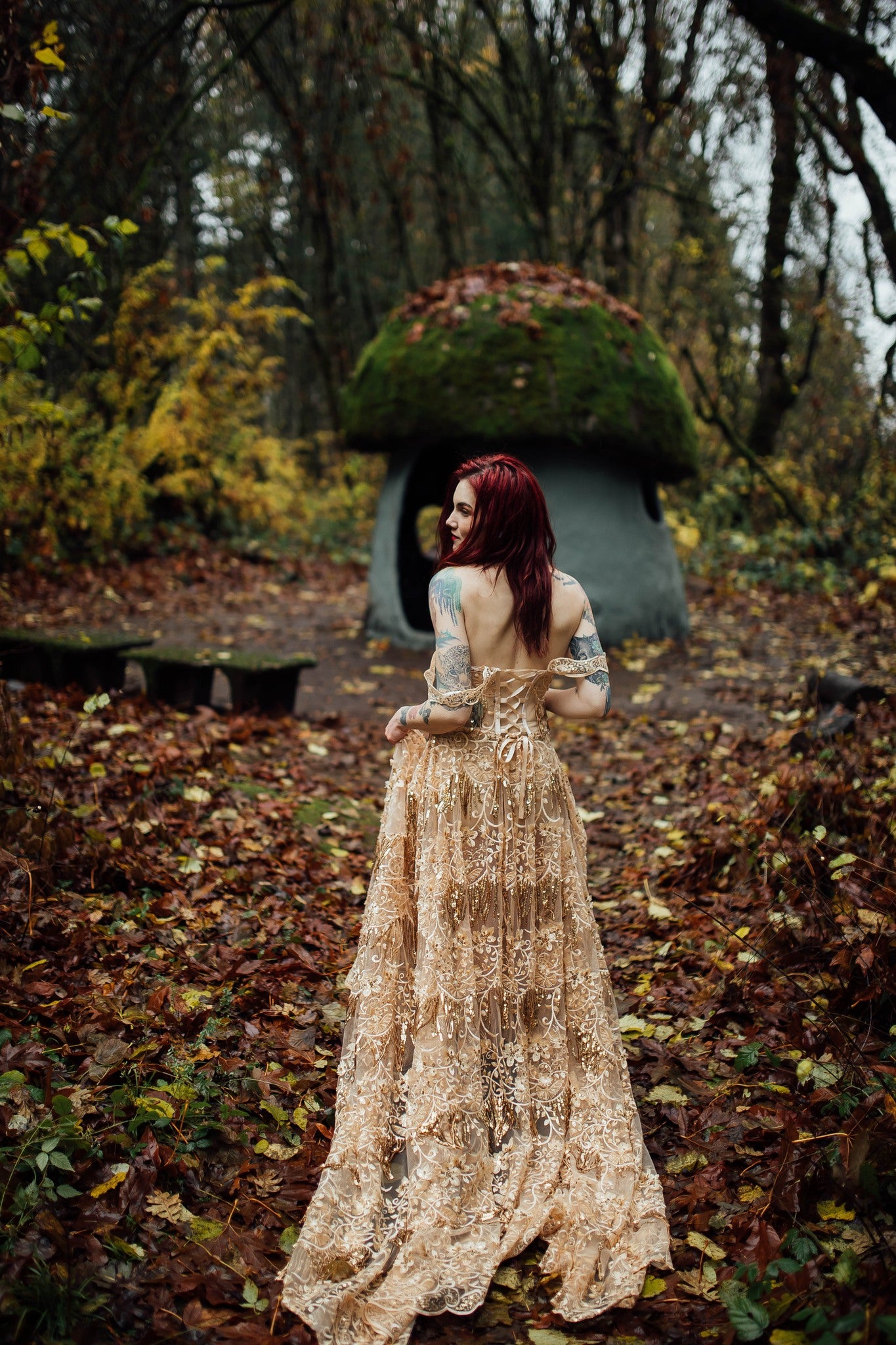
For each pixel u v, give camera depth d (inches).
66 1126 86.5
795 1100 98.7
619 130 496.1
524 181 520.4
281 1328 75.2
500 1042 91.7
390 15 460.8
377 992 92.1
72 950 118.6
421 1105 87.0
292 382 844.0
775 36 233.6
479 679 92.4
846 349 637.3
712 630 344.5
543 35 492.4
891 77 228.1
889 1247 76.5
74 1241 78.9
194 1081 98.3
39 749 173.5
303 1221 86.1
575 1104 91.9
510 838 92.0
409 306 318.7
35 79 175.2
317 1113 100.7
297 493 554.6
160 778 173.2
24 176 223.5
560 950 93.3
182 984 118.0
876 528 449.7
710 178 514.3
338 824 181.8
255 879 149.8
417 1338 75.4
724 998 121.0
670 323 637.3
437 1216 82.4
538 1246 85.1
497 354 295.1
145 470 444.1
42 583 358.3
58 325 169.2
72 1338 71.2
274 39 475.5
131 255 482.0
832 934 121.5
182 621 342.3
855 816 146.7
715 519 515.5
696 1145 96.5
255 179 578.2
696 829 165.6
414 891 94.3
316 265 665.0
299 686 276.2
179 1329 73.9
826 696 223.3
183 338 451.5
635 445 300.8
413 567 409.7
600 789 206.5
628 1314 77.5
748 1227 84.0
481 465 93.4
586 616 96.7
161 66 454.3
